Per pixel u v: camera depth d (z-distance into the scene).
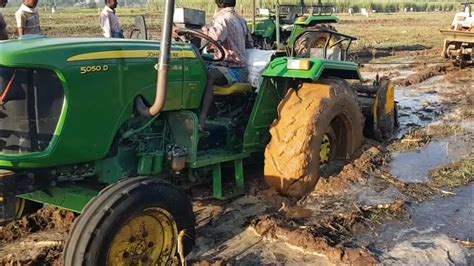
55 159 3.88
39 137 3.84
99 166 4.31
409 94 11.27
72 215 4.96
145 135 4.57
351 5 60.91
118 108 4.21
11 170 3.77
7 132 3.85
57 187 4.25
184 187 5.11
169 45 3.91
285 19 15.81
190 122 4.67
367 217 4.99
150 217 3.82
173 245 4.02
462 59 14.85
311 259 4.25
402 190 5.66
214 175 5.11
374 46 20.38
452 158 6.79
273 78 5.60
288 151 5.27
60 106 3.85
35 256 4.31
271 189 5.50
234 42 5.57
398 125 8.32
